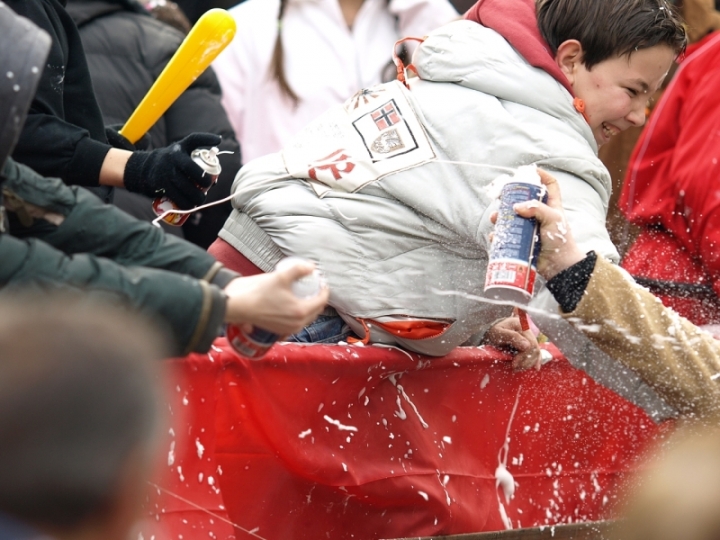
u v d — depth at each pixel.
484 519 9.21
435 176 8.09
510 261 6.83
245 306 5.61
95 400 3.06
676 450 4.57
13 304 3.52
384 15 14.10
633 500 4.61
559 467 9.90
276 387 7.55
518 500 9.59
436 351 8.55
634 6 8.14
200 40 7.94
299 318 5.73
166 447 6.74
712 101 12.16
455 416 9.09
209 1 16.52
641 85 8.29
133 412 3.12
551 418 9.79
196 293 5.26
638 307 7.33
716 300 12.11
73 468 3.00
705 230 12.02
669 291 12.13
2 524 2.92
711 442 4.52
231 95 13.65
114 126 9.06
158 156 7.34
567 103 8.18
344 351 8.05
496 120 8.02
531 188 7.04
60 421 3.00
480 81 8.23
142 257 5.75
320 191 8.34
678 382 7.51
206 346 5.33
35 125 7.30
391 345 8.53
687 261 12.45
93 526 3.07
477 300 8.24
